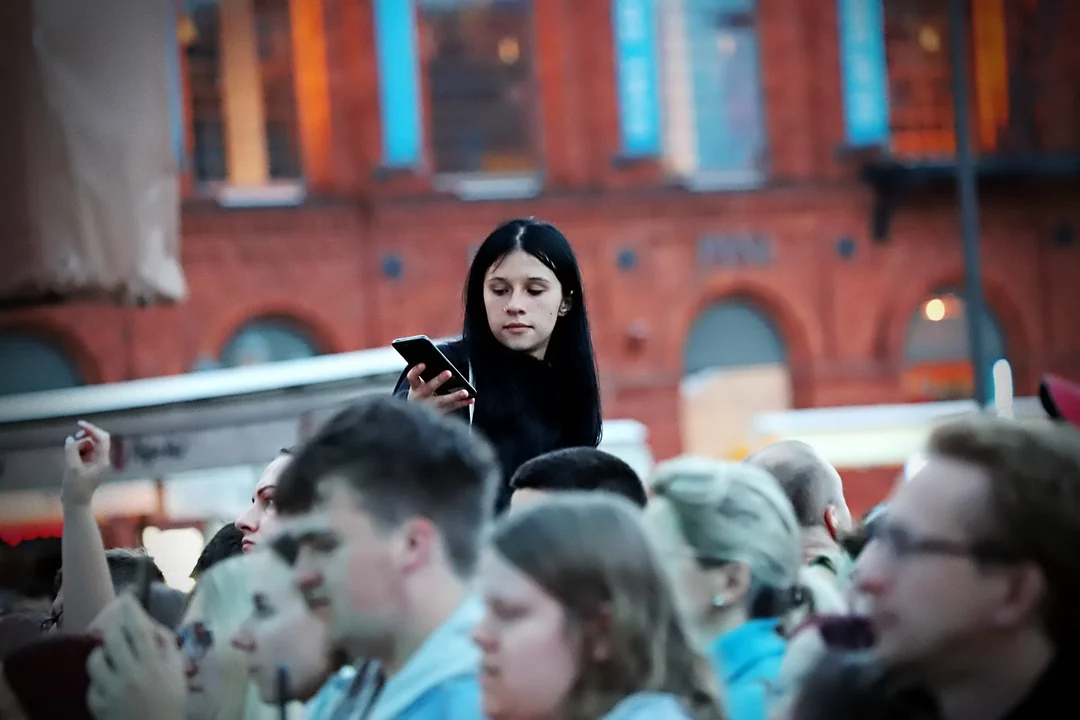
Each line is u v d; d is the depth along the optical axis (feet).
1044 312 187.42
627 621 15.78
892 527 15.78
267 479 25.46
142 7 49.57
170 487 99.50
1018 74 187.62
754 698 19.08
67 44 48.24
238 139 174.40
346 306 172.96
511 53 185.06
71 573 24.91
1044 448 15.47
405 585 17.19
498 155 184.14
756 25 184.24
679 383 178.81
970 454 15.60
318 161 173.88
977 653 15.60
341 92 174.29
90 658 19.90
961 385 185.16
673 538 19.75
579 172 178.60
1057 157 183.01
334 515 17.16
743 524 19.81
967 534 15.35
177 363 167.73
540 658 15.71
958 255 184.96
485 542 16.37
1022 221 187.11
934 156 185.68
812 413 155.84
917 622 15.61
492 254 28.43
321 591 17.34
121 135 48.85
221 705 20.31
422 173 174.70
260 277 171.12
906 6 189.16
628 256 178.50
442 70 184.24
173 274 50.44
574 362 28.71
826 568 24.81
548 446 28.17
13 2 47.91
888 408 167.43
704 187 179.93
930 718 16.48
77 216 48.03
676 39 183.73
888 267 183.62
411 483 17.16
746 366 182.29
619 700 15.76
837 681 16.97
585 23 179.11
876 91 179.52
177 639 20.33
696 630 18.57
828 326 182.60
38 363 163.94
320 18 174.40
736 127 183.93
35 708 19.77
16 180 47.75
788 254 181.98
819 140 183.01
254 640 17.95
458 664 17.02
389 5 173.88
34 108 47.73
